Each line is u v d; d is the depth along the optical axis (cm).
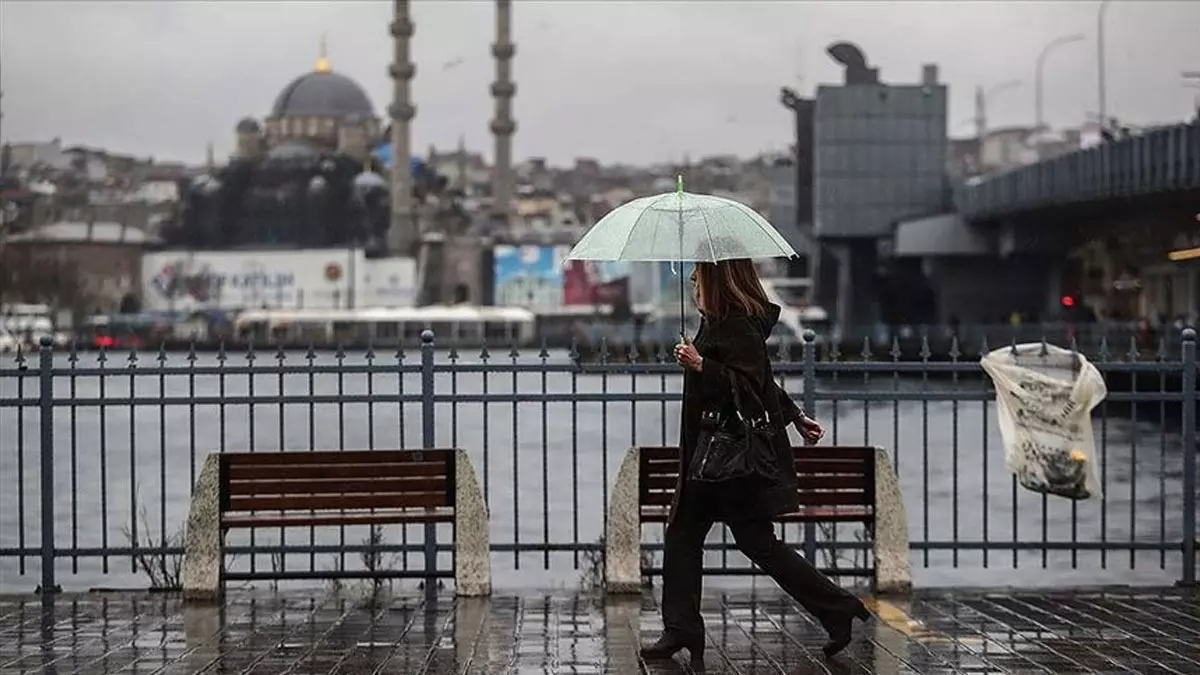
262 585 2758
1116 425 8006
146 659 1639
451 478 2009
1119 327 11919
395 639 1745
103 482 2220
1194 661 1609
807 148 16725
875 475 2028
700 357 1554
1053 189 11650
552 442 6900
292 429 8150
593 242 1581
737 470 1540
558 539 3550
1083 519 3909
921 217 15200
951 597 2012
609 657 1644
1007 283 15862
